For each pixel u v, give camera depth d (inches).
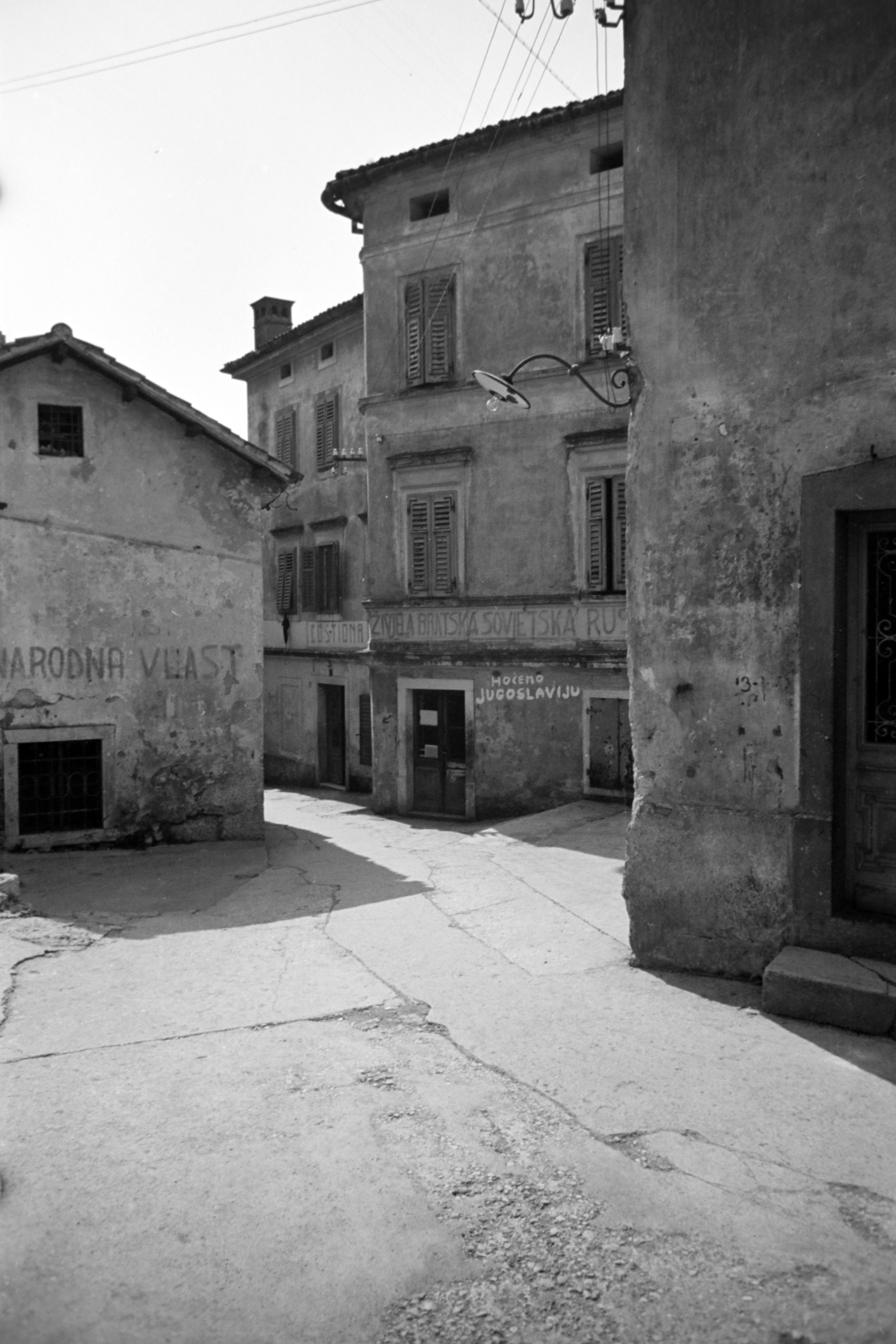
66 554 482.0
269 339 1116.5
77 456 485.7
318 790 944.9
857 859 221.1
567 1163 150.7
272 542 1043.9
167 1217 136.5
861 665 217.9
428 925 300.8
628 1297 120.0
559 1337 113.6
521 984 235.1
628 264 247.4
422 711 721.0
